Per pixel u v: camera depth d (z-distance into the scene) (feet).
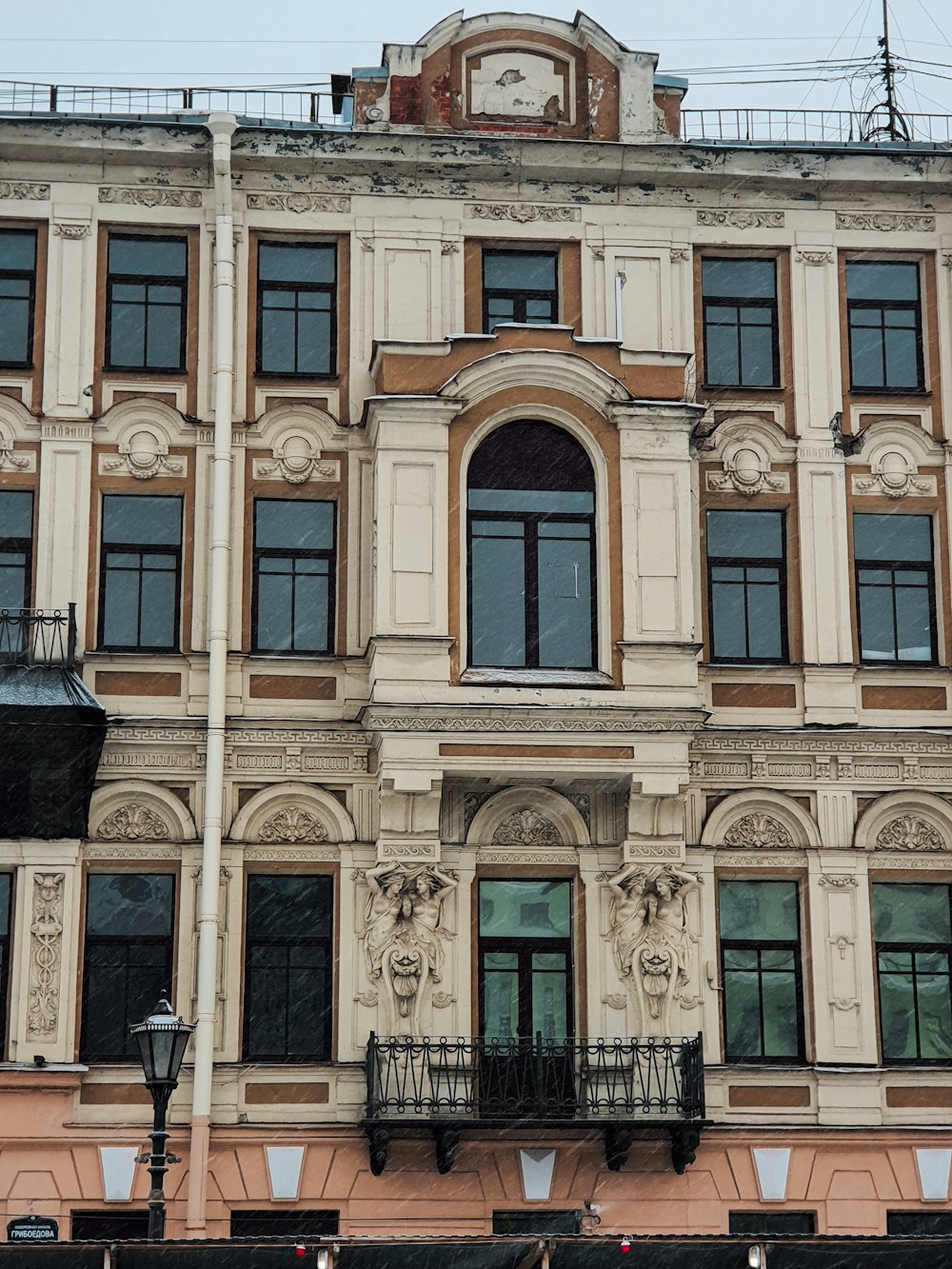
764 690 91.76
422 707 86.53
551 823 89.81
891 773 91.66
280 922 88.28
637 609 89.15
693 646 88.79
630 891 88.43
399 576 88.22
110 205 93.45
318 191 94.48
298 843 88.58
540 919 89.45
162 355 92.84
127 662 89.25
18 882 86.12
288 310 93.91
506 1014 88.28
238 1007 86.38
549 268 95.61
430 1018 86.84
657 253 95.55
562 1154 85.87
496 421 90.48
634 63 97.40
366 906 87.81
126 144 93.09
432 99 96.12
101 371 92.07
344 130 93.71
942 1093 88.79
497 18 96.94
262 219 93.97
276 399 92.63
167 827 88.02
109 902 87.51
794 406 94.84
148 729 88.48
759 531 94.12
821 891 90.22
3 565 90.38
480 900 89.35
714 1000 88.38
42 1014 84.94
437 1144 84.89
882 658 93.45
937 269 96.94
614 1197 85.81
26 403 91.61
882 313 96.73
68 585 89.66
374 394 92.63
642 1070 86.38
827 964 89.45
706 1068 87.61
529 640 89.45
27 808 86.38
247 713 89.40
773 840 90.63
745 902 90.74
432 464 89.40
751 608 93.25
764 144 99.30
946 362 95.96
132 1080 85.46
